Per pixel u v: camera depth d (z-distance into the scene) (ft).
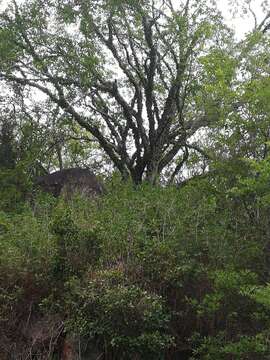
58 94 62.64
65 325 28.63
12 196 48.08
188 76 59.16
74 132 70.69
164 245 30.71
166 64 64.49
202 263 30.14
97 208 38.42
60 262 31.42
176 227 32.24
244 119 30.55
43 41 60.08
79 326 27.53
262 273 29.32
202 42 59.00
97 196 44.21
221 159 31.60
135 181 65.72
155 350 26.86
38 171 60.59
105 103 68.64
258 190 28.17
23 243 33.60
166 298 29.63
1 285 31.83
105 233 32.35
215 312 28.53
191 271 29.86
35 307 31.32
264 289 24.57
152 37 62.18
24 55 60.59
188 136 55.01
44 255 32.48
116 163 67.26
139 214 34.42
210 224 31.58
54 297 30.96
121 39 65.16
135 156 67.36
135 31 63.72
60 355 29.01
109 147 67.72
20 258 32.42
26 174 52.90
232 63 32.78
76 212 37.09
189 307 29.45
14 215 41.16
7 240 34.78
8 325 30.50
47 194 45.57
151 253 30.40
